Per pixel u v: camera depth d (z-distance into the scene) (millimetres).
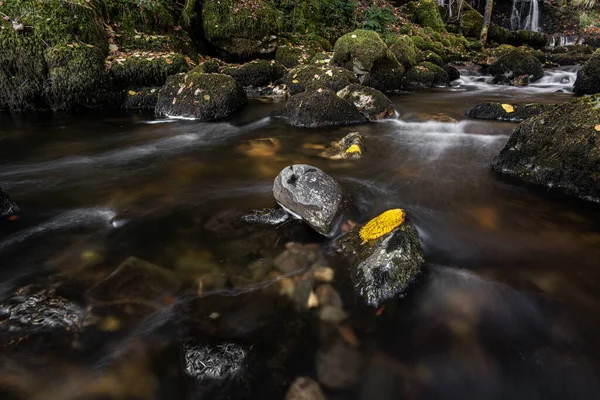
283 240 2965
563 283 2496
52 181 4277
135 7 9242
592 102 3777
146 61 8055
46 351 1919
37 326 2033
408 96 9617
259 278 2533
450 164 4828
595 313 2242
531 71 11492
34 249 2832
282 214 3236
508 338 2074
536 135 4113
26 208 3541
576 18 22906
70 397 1715
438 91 10445
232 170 4668
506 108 6840
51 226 3199
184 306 2268
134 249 2859
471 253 2855
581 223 3266
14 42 6930
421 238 3047
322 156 5164
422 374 1865
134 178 4395
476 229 3211
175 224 3256
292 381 1812
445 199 3803
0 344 1934
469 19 20641
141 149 5539
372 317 2205
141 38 8969
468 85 11555
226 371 1827
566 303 2322
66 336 2004
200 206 3613
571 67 13844
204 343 1969
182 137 6145
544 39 20828
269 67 9609
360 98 7234
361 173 4555
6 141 5840
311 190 3049
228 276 2555
